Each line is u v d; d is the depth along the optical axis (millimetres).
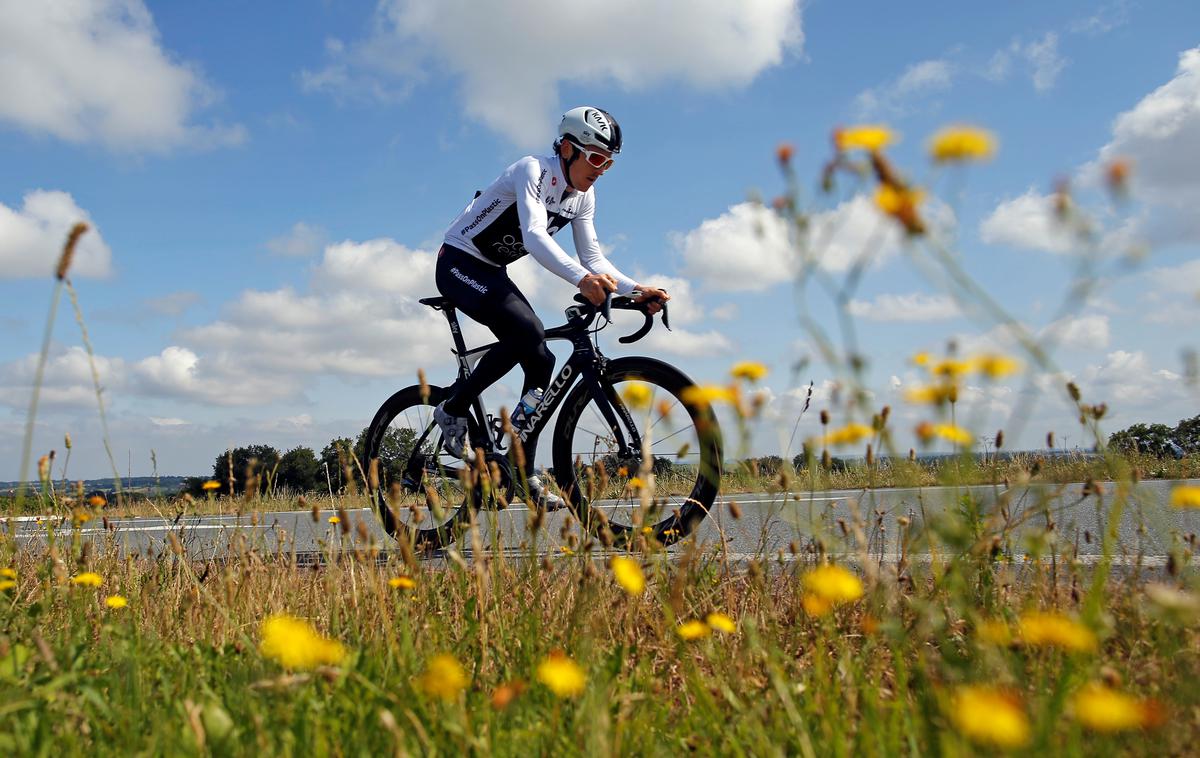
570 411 3744
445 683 1231
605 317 3695
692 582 2051
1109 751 1100
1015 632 1563
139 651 1784
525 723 1432
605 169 3951
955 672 1247
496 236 3967
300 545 3609
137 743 1344
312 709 1348
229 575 2043
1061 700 1132
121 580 2615
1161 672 1442
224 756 1233
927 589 1673
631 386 1896
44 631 2029
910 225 976
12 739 1268
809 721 1410
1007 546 1752
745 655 1664
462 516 2512
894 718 1238
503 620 1894
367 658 1607
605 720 1260
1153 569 2311
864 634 1810
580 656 1569
